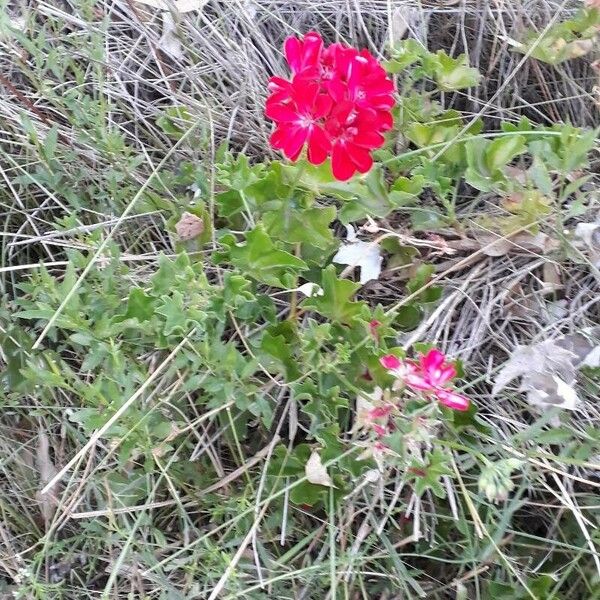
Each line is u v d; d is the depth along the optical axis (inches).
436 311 24.0
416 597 21.9
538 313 24.8
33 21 27.0
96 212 25.9
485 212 25.9
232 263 21.8
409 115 25.5
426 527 21.7
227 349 21.0
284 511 21.7
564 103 29.5
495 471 18.6
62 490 24.6
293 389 21.6
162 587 22.0
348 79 18.1
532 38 27.5
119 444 21.1
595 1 25.6
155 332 21.8
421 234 25.8
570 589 21.9
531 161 27.9
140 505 23.3
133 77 28.9
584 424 23.2
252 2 30.5
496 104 29.7
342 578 21.6
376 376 21.8
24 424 25.9
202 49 29.4
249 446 24.2
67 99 25.0
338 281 21.3
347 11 29.8
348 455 20.9
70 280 21.4
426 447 22.3
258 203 23.1
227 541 23.0
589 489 22.6
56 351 25.7
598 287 25.0
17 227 27.9
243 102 28.4
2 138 28.0
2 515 24.8
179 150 27.5
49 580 23.8
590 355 23.4
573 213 23.5
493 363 24.4
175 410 23.3
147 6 30.4
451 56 28.6
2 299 25.7
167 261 21.7
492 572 22.5
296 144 18.6
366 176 22.6
